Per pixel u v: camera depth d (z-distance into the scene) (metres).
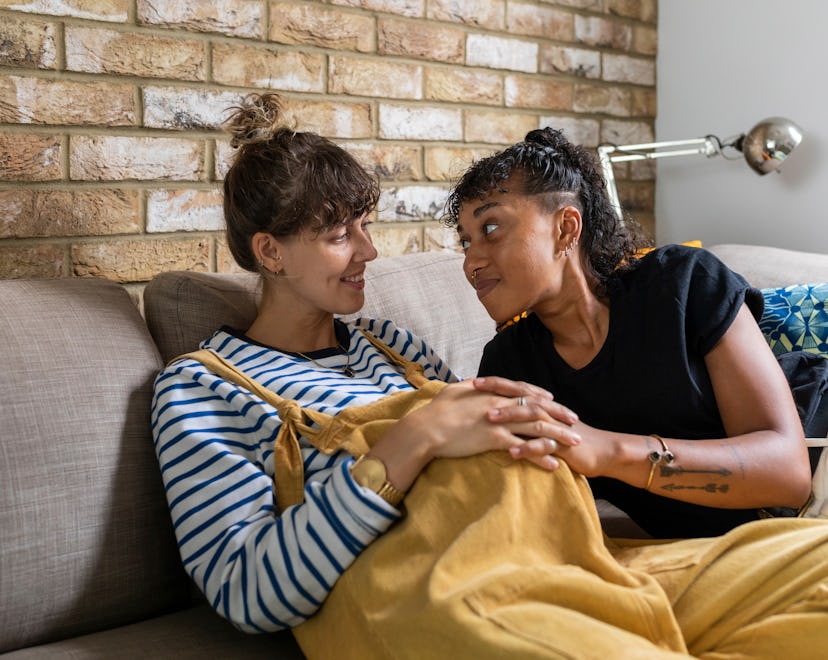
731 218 2.52
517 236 1.20
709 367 1.20
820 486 1.17
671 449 1.09
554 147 1.27
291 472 1.11
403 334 1.46
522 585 0.89
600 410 1.24
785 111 2.37
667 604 0.91
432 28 2.07
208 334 1.38
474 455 1.03
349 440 1.10
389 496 1.01
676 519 1.23
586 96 2.44
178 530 1.09
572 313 1.26
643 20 2.57
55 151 1.54
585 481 1.06
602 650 0.80
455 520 0.98
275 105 1.35
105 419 1.18
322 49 1.89
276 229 1.26
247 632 1.04
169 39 1.67
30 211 1.52
